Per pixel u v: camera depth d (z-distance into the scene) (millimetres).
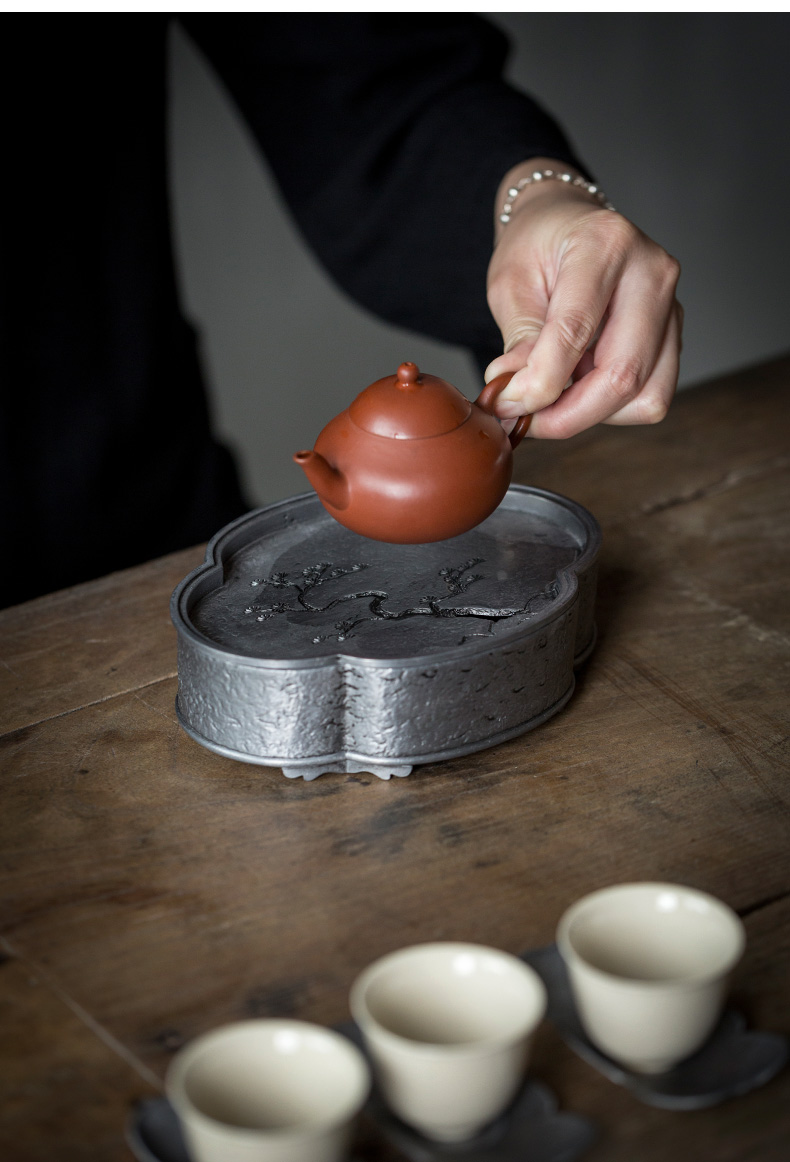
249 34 1376
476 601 825
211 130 2449
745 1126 517
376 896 669
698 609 974
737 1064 538
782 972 602
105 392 1378
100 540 1407
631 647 923
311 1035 484
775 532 1096
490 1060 468
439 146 1277
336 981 608
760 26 2838
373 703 741
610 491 1188
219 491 1518
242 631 793
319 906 663
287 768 765
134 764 796
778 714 830
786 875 673
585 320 860
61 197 1317
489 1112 490
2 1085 550
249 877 688
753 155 2980
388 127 1309
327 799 756
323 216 1409
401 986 518
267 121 1438
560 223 978
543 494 956
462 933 637
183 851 711
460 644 766
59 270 1325
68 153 1317
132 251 1376
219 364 2619
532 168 1181
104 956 629
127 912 662
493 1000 516
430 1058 464
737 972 603
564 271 902
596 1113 526
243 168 2504
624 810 735
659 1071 535
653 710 840
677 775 768
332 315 2709
